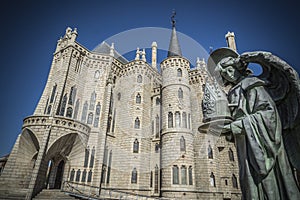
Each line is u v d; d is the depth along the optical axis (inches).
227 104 98.0
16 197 562.6
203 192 785.6
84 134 775.1
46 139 670.5
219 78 109.5
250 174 87.2
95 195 682.8
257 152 82.7
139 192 819.4
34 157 704.4
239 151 96.5
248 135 86.9
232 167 905.5
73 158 761.0
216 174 826.8
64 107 868.6
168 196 776.9
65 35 1119.0
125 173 842.2
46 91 957.8
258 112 89.1
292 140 92.0
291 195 79.4
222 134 106.1
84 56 999.0
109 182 821.9
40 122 705.6
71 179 730.2
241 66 104.6
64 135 707.4
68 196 611.2
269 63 94.4
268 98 91.4
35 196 592.4
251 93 95.3
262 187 84.0
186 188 778.2
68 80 931.3
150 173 882.8
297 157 88.5
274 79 100.0
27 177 669.3
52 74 1004.6
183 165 812.0
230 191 853.2
